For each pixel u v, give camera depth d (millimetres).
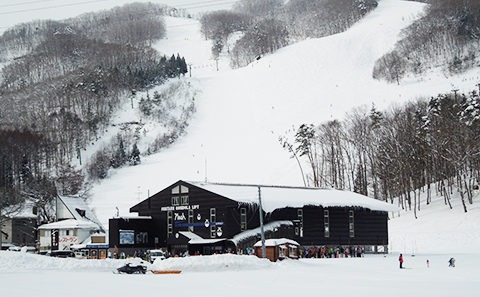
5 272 41719
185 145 186375
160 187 140000
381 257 67562
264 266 49094
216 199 67812
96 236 74750
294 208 71562
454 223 89250
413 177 106750
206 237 68188
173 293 30672
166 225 72625
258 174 141250
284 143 160875
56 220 91250
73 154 184125
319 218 73438
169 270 45562
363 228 77875
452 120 106062
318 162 135000
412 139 110375
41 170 162625
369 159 123562
